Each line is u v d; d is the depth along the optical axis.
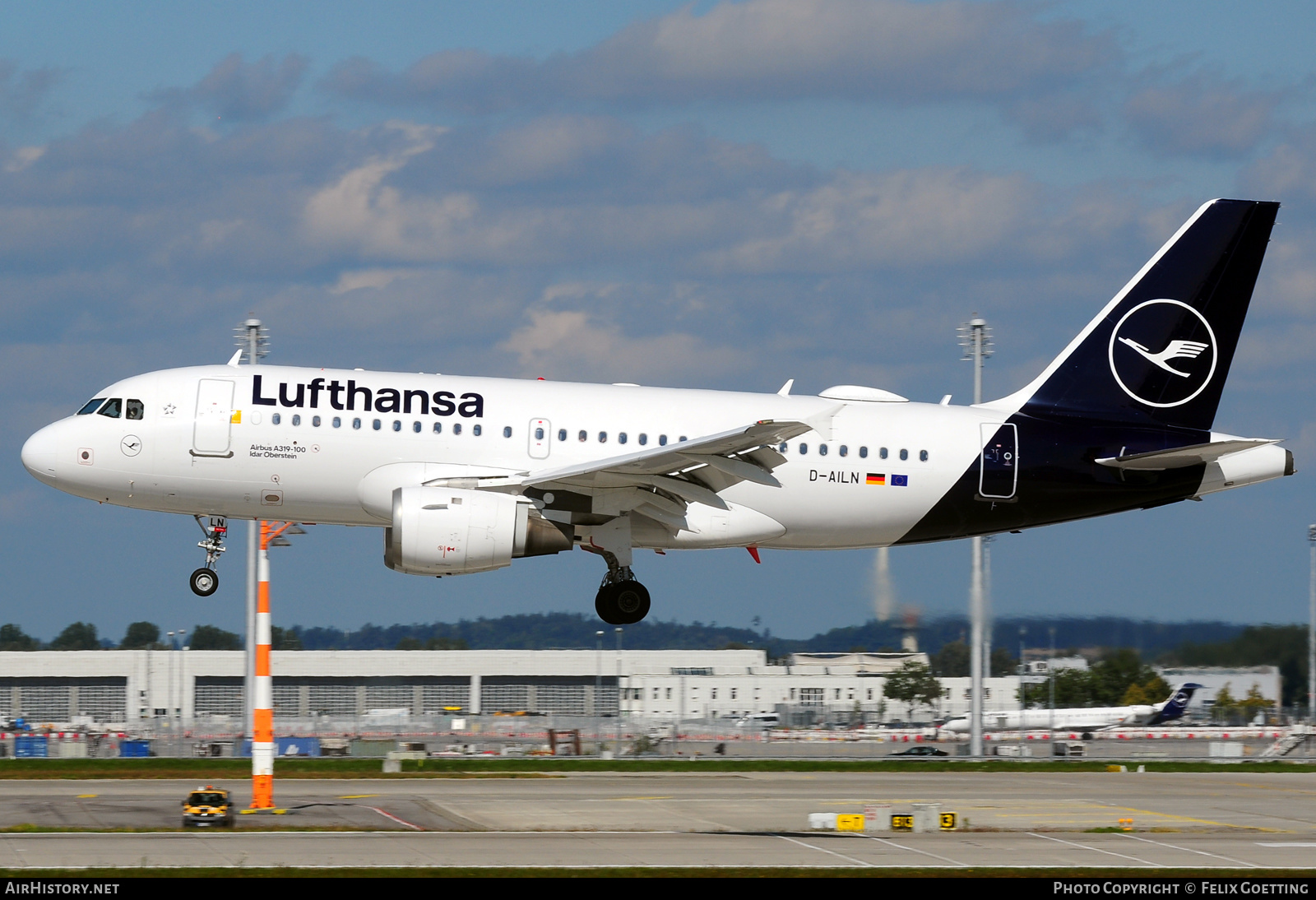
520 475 110.19
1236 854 74.38
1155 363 122.38
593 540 110.50
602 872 63.94
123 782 107.12
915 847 75.25
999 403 121.69
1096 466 119.94
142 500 110.69
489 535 106.25
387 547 114.75
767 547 119.62
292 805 87.50
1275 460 122.81
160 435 108.38
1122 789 115.31
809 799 100.25
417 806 88.75
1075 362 121.94
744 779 119.75
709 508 114.44
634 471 104.81
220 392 109.56
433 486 107.69
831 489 115.88
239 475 109.12
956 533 121.25
